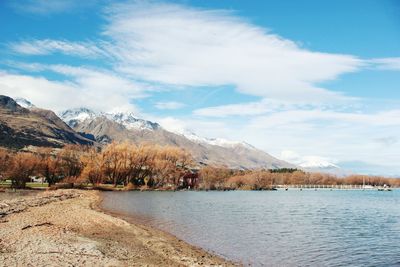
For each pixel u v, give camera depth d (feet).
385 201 510.17
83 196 383.65
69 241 122.62
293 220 255.50
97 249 113.60
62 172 581.12
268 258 130.41
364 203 460.14
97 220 187.73
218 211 298.76
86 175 582.35
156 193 545.44
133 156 632.38
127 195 473.67
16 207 231.09
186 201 403.75
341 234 193.57
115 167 619.26
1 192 431.43
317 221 252.83
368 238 181.16
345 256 139.44
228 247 146.20
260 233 188.14
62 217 192.85
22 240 119.75
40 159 529.04
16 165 495.00
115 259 104.12
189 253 127.03
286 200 495.82
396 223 245.65
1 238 122.52
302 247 153.99
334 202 478.18
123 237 146.51
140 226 188.85
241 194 630.33
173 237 160.15
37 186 537.65
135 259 108.06
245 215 276.41
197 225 207.00
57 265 91.66
